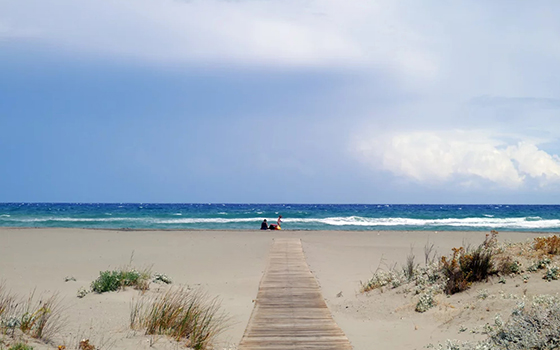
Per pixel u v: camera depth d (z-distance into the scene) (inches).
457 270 457.1
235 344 327.6
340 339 332.8
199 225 1776.6
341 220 2064.5
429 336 327.0
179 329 323.0
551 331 252.2
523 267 425.7
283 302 459.5
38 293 457.1
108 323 333.1
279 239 1045.8
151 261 746.2
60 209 3193.9
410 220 2062.0
